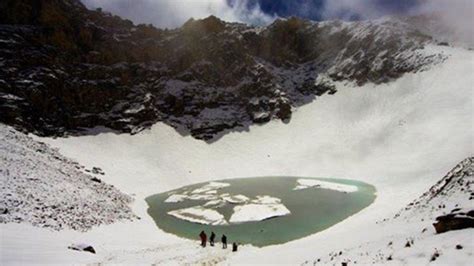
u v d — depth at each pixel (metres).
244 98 122.94
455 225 19.56
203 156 96.06
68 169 63.12
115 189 65.94
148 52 126.50
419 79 105.69
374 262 18.05
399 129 89.50
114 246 36.12
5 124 79.31
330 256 23.59
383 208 53.25
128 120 100.56
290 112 117.00
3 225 31.80
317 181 75.62
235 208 59.19
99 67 108.94
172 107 112.88
